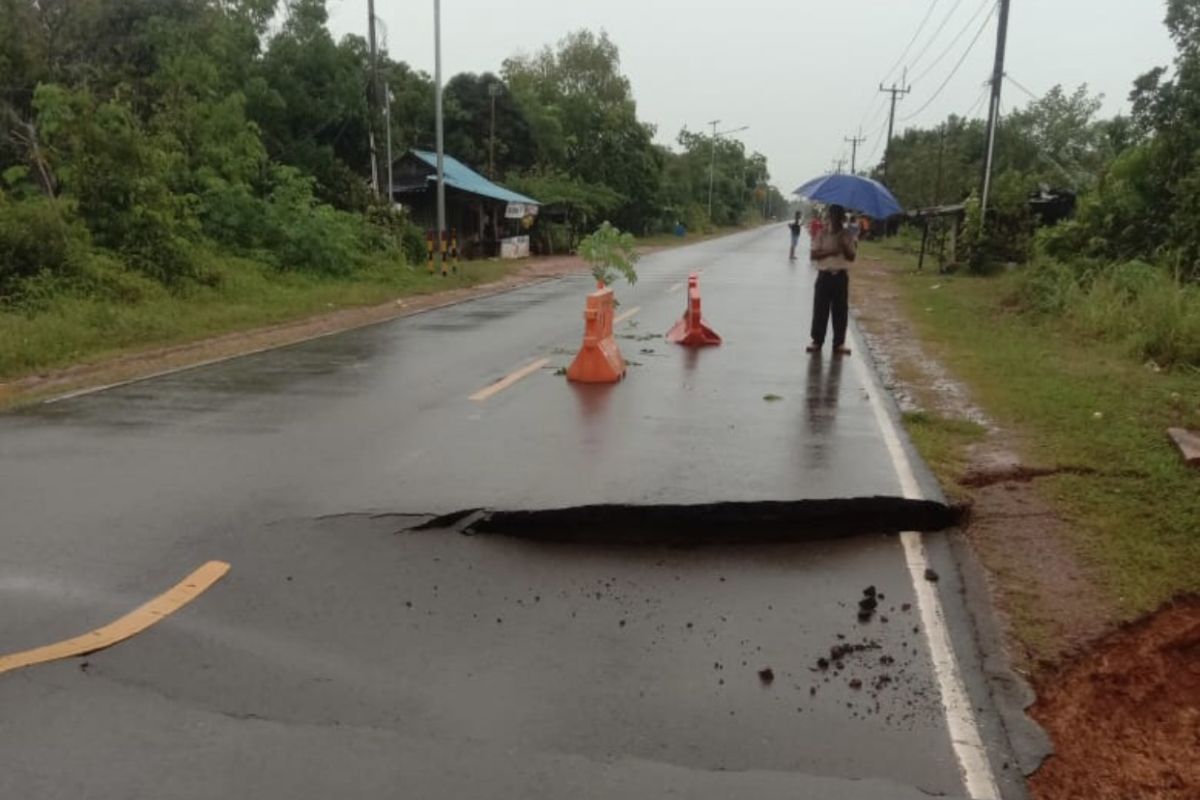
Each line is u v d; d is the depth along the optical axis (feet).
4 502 16.70
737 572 14.44
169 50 68.80
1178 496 16.63
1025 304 47.11
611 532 16.24
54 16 65.51
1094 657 11.96
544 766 9.38
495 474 18.30
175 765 9.27
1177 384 25.80
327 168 78.23
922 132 226.79
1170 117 48.39
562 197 134.82
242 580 13.56
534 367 31.53
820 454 19.93
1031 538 15.46
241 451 20.20
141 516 15.99
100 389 27.78
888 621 12.71
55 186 51.52
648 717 10.30
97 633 11.87
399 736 9.86
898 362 32.86
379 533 15.42
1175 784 10.09
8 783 8.93
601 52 195.00
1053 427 21.98
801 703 10.63
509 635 12.18
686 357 33.91
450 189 96.89
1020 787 9.32
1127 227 49.24
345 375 30.07
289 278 59.77
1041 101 156.97
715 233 252.21
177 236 52.34
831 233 33.83
